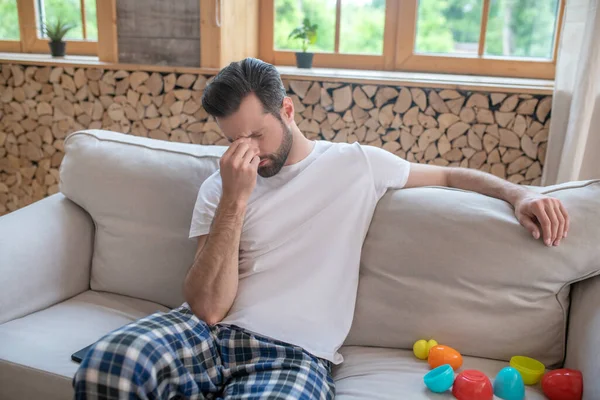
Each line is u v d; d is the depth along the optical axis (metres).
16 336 1.37
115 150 1.71
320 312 1.31
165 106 2.40
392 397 1.17
